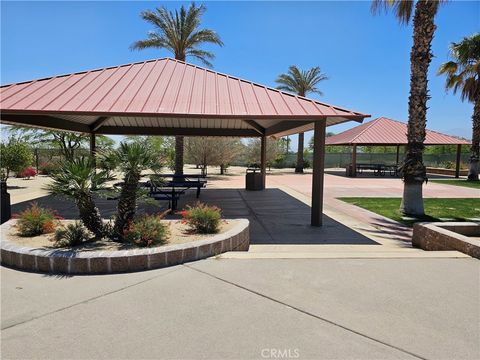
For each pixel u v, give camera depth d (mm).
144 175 5457
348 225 8539
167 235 5426
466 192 16094
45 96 7750
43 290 3801
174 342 2830
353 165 25531
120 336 2910
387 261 4879
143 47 20453
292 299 3627
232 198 13211
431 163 36531
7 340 2838
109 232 5305
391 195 14633
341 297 3689
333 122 9195
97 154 5430
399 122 29031
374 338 2912
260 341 2857
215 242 5027
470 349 2766
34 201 11656
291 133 13266
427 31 9672
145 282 4027
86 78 9023
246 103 8055
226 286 3938
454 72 21328
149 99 7859
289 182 20438
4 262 4609
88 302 3518
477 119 22672
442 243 5766
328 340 2877
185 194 14266
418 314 3332
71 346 2766
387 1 10352
